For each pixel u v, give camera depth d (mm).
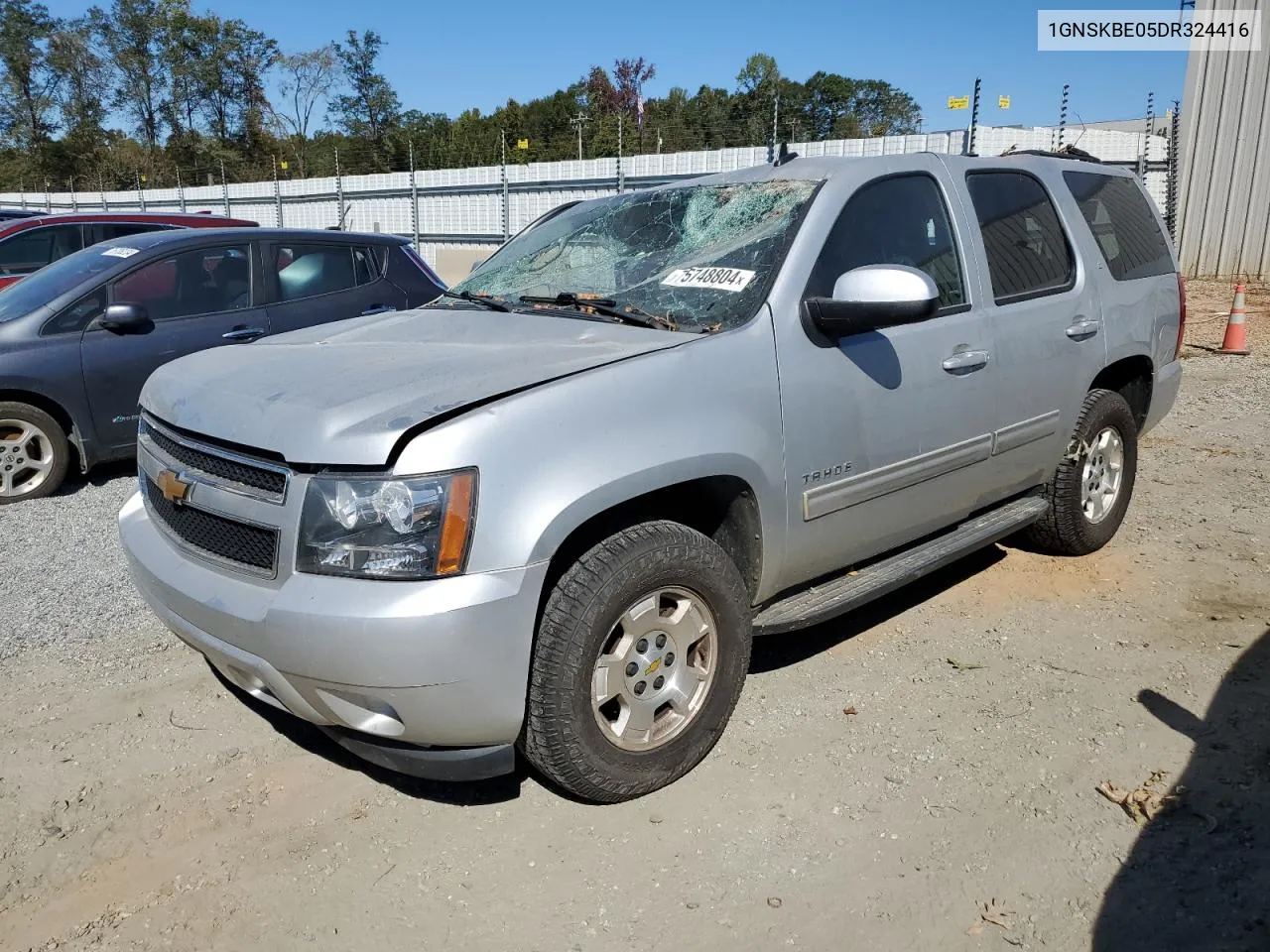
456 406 2637
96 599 4625
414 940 2496
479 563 2535
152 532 3197
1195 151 17453
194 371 3275
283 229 7211
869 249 3590
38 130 61438
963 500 4012
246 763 3295
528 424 2639
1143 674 3762
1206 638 4059
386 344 3320
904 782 3105
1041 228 4422
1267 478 6305
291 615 2539
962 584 4691
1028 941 2453
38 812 3037
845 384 3357
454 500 2512
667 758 3016
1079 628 4191
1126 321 4758
